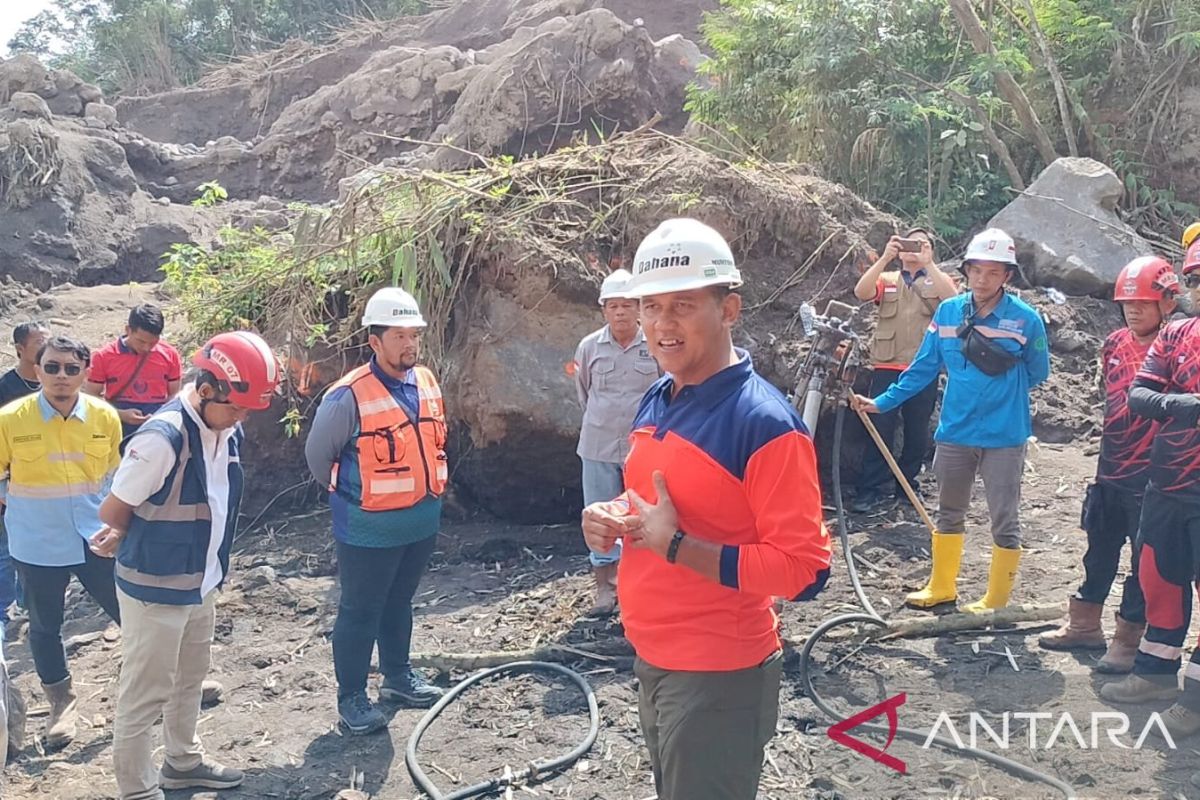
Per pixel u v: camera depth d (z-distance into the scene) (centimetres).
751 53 1219
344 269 798
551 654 541
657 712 287
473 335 744
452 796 420
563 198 768
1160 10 1167
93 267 1739
